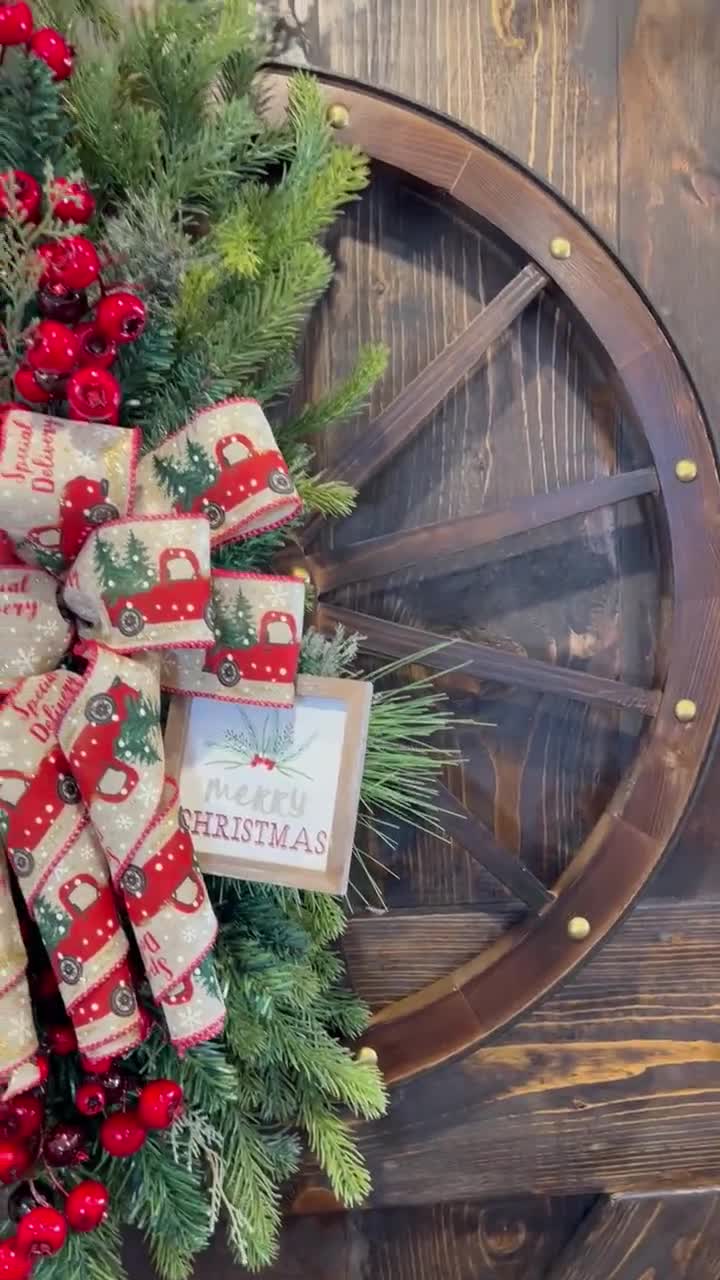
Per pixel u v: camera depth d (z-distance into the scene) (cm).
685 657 77
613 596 82
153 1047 60
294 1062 66
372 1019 77
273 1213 66
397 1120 82
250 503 53
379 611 79
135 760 51
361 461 73
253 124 60
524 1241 87
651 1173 86
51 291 48
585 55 80
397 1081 76
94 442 49
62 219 52
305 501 66
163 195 59
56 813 51
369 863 81
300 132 62
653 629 82
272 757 57
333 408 67
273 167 70
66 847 51
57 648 53
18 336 50
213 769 58
